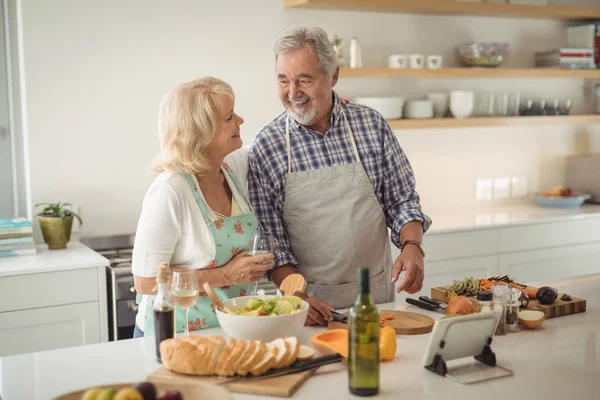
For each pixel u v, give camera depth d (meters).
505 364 1.77
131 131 3.81
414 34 4.46
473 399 1.54
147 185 3.88
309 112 2.43
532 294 2.29
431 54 4.54
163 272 1.77
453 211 4.64
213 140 2.17
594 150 5.27
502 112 4.60
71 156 3.71
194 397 1.42
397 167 2.64
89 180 3.76
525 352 1.86
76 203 3.74
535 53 4.86
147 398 1.27
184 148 2.12
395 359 1.80
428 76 4.24
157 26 3.80
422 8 4.12
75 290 3.22
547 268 4.39
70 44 3.64
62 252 3.48
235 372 1.62
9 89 3.76
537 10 4.51
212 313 2.17
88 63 3.69
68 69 3.65
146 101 3.83
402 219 2.55
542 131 5.03
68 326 3.23
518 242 4.27
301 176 2.54
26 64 3.57
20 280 3.11
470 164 4.77
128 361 1.80
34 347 3.17
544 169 5.07
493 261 4.19
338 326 2.04
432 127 4.25
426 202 4.64
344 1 3.91
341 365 1.75
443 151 4.66
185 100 2.11
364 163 2.59
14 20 3.71
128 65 3.77
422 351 1.86
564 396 1.57
